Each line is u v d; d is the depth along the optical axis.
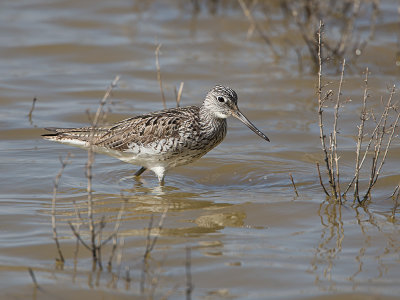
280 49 22.00
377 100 18.12
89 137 13.73
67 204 12.77
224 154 15.65
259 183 14.03
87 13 24.98
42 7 25.52
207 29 23.55
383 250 10.64
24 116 17.66
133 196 13.27
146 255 10.33
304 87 19.34
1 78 19.88
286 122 17.39
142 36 23.02
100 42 22.47
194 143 13.62
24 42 22.36
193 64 20.97
